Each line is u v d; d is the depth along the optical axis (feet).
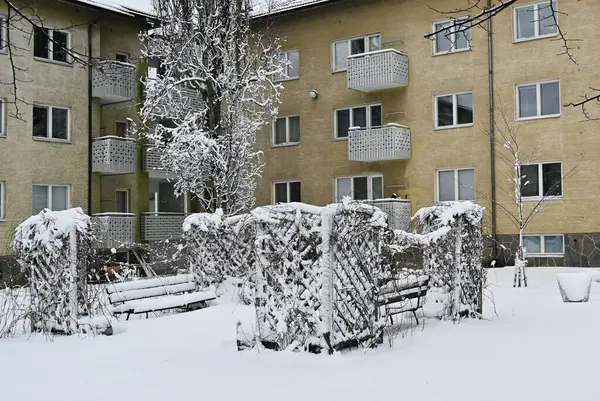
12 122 70.54
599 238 67.51
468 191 76.59
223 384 20.06
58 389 20.21
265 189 91.81
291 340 24.16
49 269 30.71
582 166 68.74
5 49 70.03
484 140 75.20
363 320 24.93
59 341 28.71
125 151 78.18
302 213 23.89
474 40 76.13
